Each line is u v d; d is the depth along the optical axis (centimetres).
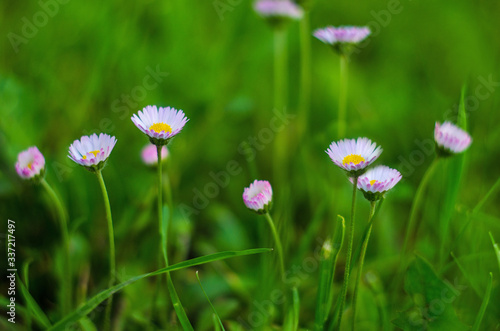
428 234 59
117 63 72
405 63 85
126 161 66
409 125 70
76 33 75
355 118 73
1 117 61
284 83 76
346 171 48
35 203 59
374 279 56
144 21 81
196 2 88
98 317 55
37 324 54
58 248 58
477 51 83
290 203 61
